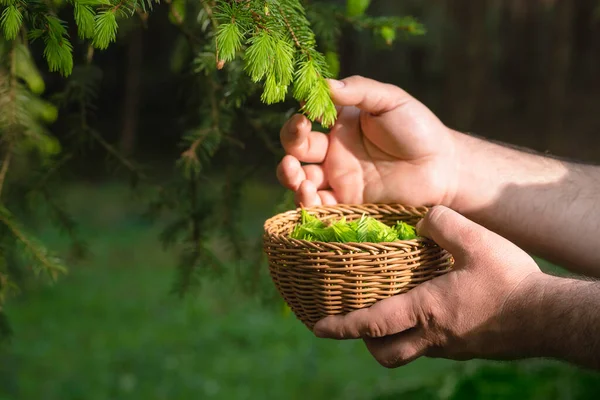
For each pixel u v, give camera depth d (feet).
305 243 3.57
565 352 3.38
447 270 3.70
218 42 3.39
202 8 3.96
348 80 4.05
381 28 4.59
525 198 4.26
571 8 24.09
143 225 18.90
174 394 10.68
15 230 4.34
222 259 14.70
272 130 4.87
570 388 6.70
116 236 18.15
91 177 22.02
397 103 4.11
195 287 4.86
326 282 3.57
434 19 22.49
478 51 23.73
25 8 3.41
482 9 23.44
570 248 4.25
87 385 10.87
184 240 4.90
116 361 11.78
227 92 4.26
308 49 3.55
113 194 21.03
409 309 3.55
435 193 4.19
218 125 4.55
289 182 4.17
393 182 4.19
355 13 4.56
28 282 5.91
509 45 24.95
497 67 24.94
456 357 3.61
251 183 5.10
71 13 5.01
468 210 4.28
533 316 3.42
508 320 3.46
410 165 4.18
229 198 4.93
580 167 4.36
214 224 4.96
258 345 12.48
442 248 3.64
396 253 3.56
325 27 4.50
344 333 3.60
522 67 24.88
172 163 23.08
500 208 4.26
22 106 4.37
